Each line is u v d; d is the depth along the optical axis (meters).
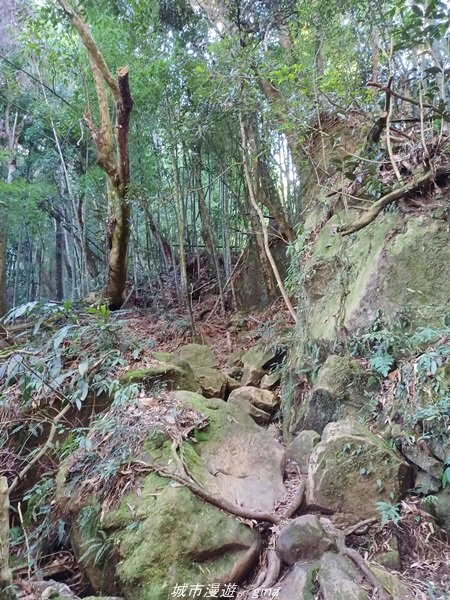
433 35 2.79
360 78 4.54
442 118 2.97
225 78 4.35
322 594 1.74
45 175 9.38
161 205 6.78
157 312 7.34
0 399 3.22
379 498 2.25
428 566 2.00
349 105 4.16
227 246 7.37
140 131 6.89
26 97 8.70
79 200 8.55
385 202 3.22
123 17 5.27
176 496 2.15
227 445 2.74
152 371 3.40
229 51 4.37
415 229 3.09
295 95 4.36
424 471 2.33
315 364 3.57
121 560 2.00
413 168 3.25
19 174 9.77
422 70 3.33
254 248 7.08
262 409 4.15
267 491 2.49
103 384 3.13
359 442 2.36
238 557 2.04
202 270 8.35
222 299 7.06
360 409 2.84
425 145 2.99
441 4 2.65
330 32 4.55
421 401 2.43
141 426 2.66
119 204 5.67
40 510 2.64
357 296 3.28
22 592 2.03
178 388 3.53
